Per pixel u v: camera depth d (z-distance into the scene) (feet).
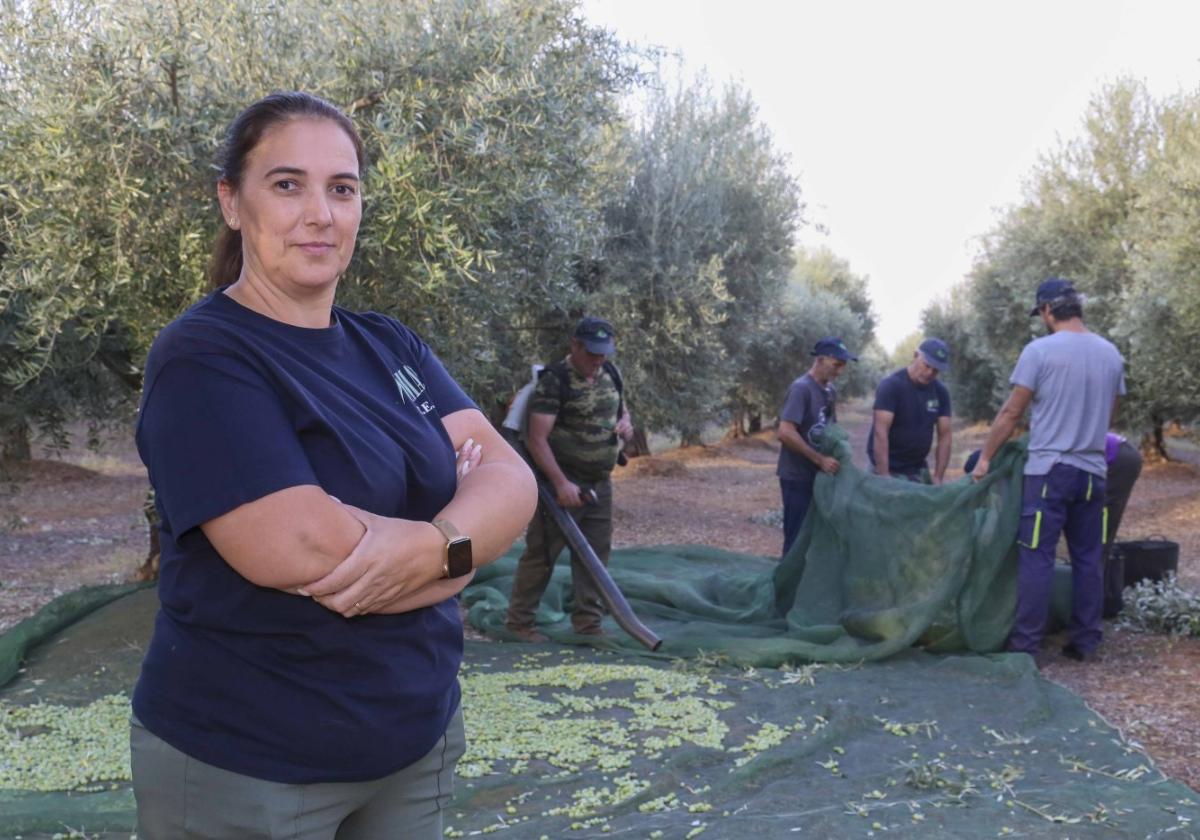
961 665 18.21
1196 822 11.49
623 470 64.13
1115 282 52.60
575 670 18.40
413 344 6.41
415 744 5.37
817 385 24.13
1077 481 18.92
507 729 15.06
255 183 5.33
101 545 35.09
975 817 11.68
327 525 4.86
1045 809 11.89
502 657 19.93
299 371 5.25
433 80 18.56
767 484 60.03
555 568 25.85
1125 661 19.38
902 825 11.43
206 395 4.86
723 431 108.68
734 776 13.10
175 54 16.62
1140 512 43.62
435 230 16.93
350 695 5.11
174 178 17.26
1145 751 14.37
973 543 19.63
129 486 50.49
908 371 24.09
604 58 22.41
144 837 5.28
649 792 12.59
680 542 39.17
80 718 15.53
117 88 16.20
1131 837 11.12
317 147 5.36
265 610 4.96
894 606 19.75
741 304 44.91
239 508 4.74
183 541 4.94
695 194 40.37
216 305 5.31
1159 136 52.70
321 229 5.34
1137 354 43.60
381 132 16.79
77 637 19.24
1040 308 19.77
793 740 14.64
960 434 98.63
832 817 11.64
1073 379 18.78
